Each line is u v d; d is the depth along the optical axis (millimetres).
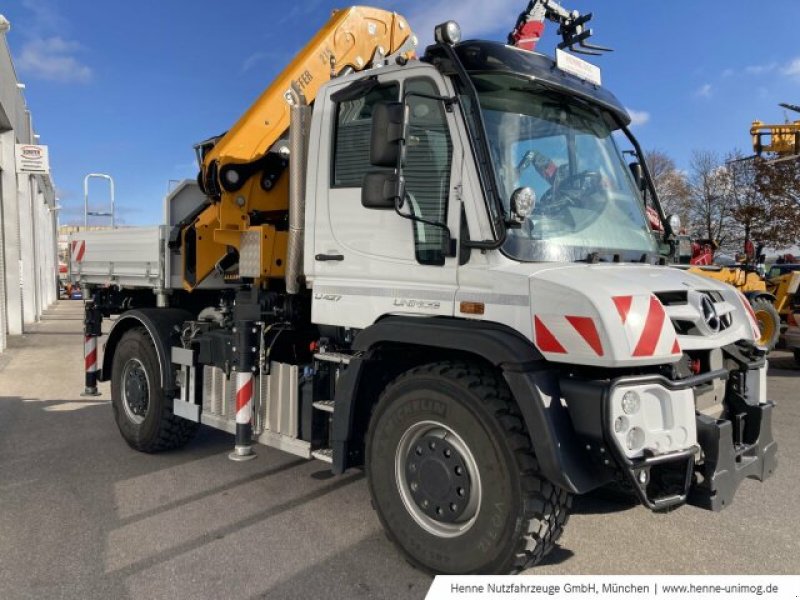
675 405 2961
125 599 3270
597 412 2832
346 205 4012
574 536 4047
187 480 5082
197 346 5398
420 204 3578
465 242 3365
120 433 6457
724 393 3551
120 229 6477
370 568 3588
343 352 4246
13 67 16656
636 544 3941
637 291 3012
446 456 3312
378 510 3635
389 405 3562
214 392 5207
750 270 12367
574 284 2973
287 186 5320
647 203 4453
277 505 4535
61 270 42656
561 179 3723
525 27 5027
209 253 5480
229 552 3791
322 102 4215
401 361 3846
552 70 3729
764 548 3912
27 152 17062
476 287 3332
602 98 4059
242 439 4766
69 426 6926
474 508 3217
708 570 3621
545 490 3012
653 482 3074
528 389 2934
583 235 3639
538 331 3049
